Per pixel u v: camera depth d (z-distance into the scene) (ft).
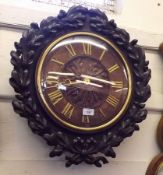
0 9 3.85
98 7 4.57
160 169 4.21
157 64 4.53
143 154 4.30
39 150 3.84
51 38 3.75
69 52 3.80
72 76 3.77
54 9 4.15
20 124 3.81
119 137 3.79
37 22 3.97
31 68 3.60
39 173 3.80
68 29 3.82
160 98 4.45
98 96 3.84
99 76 3.88
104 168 4.08
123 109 3.88
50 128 3.57
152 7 4.61
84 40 3.89
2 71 3.80
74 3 4.44
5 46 3.85
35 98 3.57
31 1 4.12
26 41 3.60
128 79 3.97
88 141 3.67
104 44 3.96
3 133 3.73
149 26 4.55
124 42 3.99
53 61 3.72
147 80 4.00
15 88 3.50
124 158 4.19
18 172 3.73
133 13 4.51
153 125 4.41
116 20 4.41
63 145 3.57
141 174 4.24
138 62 4.02
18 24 3.89
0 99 3.76
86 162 3.68
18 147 3.76
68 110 3.68
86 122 3.73
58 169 3.88
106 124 3.78
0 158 3.68
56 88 3.68
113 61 3.96
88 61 3.87
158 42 4.53
